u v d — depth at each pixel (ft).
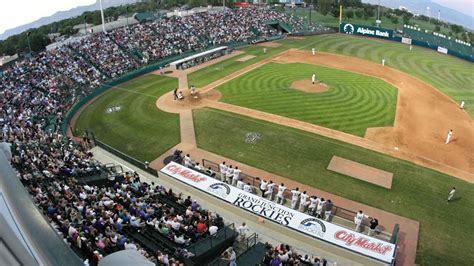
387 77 184.14
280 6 391.24
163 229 67.62
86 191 78.74
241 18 288.10
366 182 98.73
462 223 84.07
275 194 93.61
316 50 240.73
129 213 72.18
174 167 99.55
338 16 364.17
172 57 217.77
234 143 119.85
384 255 69.67
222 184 91.50
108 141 123.24
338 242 73.36
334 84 172.55
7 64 189.16
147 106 151.43
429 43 248.93
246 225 81.92
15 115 126.11
